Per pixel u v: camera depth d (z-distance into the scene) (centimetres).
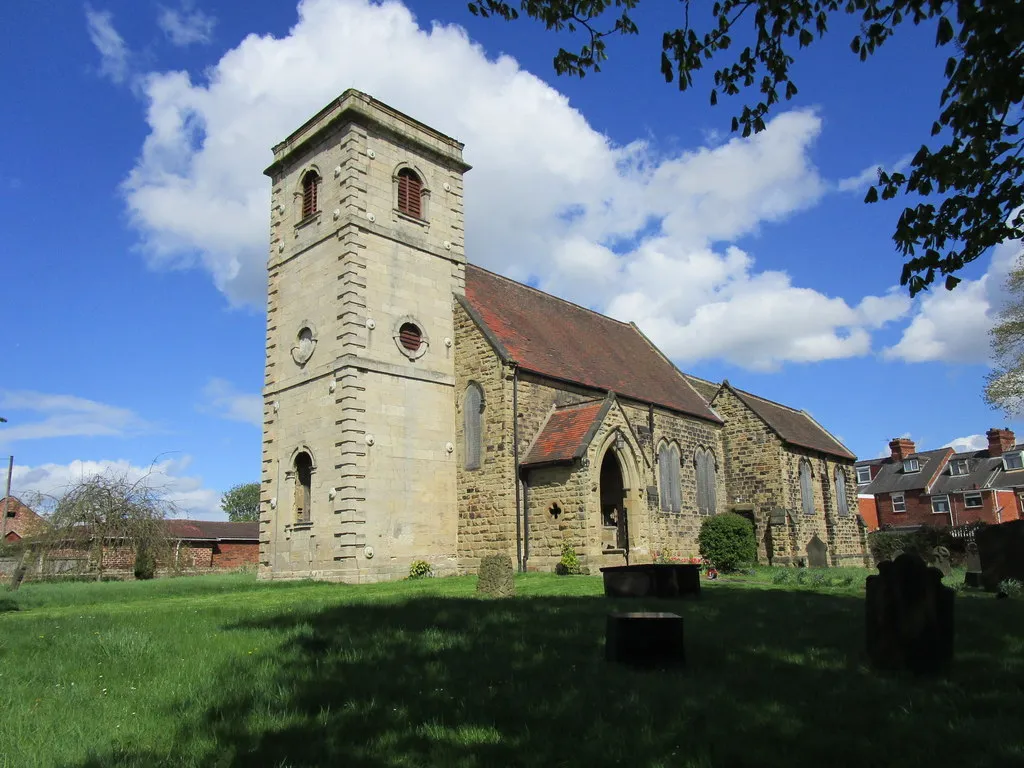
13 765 603
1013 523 2156
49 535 4247
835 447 5212
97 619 1566
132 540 4419
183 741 662
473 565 2989
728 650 1058
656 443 3806
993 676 877
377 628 1246
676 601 1728
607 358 3994
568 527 2825
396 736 665
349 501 2720
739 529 3897
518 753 621
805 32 1053
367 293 2959
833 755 614
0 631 1386
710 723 697
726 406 4484
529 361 3200
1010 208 1012
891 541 5041
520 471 2972
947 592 945
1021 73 850
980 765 590
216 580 3372
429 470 3028
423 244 3228
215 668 937
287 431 3097
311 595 2177
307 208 3262
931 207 1029
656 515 3228
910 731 670
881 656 938
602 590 2081
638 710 734
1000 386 4294
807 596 1892
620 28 1159
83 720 723
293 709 754
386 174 3153
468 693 805
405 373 3016
